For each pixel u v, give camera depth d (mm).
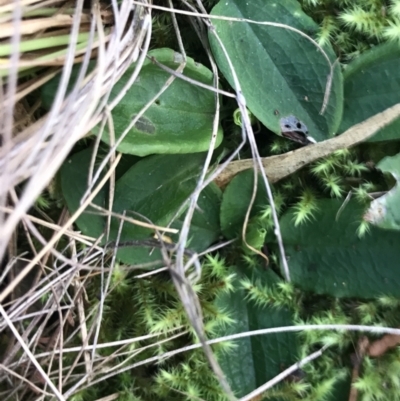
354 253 143
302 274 149
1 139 129
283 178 155
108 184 145
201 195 151
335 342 147
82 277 148
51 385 136
